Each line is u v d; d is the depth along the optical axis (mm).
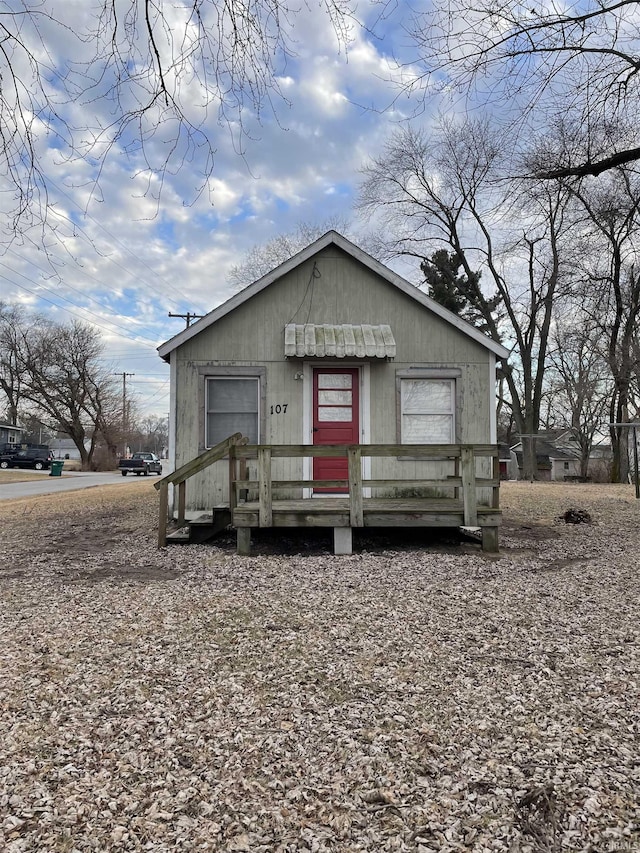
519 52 7098
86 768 2781
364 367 9648
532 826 2379
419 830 2371
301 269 9695
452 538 8969
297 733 3100
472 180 23500
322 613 5039
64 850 2250
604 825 2375
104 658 4078
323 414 9617
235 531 9297
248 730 3129
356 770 2771
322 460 9719
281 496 9609
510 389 30547
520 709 3342
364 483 7414
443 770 2766
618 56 7637
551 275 25844
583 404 38656
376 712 3318
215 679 3744
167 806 2518
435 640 4406
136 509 13281
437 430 9781
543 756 2867
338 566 6828
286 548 8008
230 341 9523
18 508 14516
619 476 26797
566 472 48688
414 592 5699
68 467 51906
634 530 9641
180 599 5477
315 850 2264
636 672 3812
